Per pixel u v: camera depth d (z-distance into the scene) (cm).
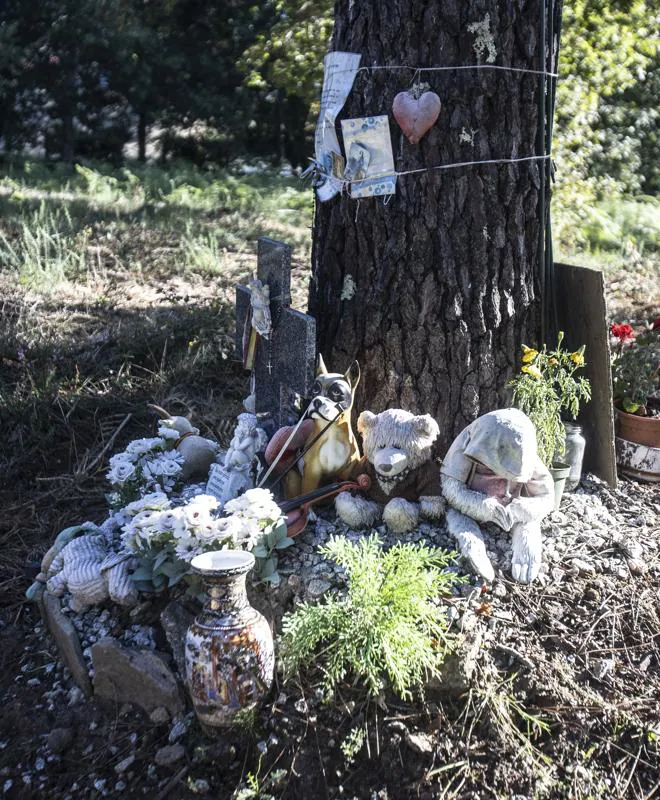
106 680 323
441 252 369
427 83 358
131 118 2247
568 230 1130
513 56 360
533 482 347
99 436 520
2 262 769
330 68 384
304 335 362
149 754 304
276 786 287
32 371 561
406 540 347
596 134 1141
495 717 294
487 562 330
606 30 932
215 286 763
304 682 309
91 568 345
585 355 408
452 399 381
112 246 870
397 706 302
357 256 382
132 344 600
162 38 2066
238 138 2298
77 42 1961
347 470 364
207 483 393
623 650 318
